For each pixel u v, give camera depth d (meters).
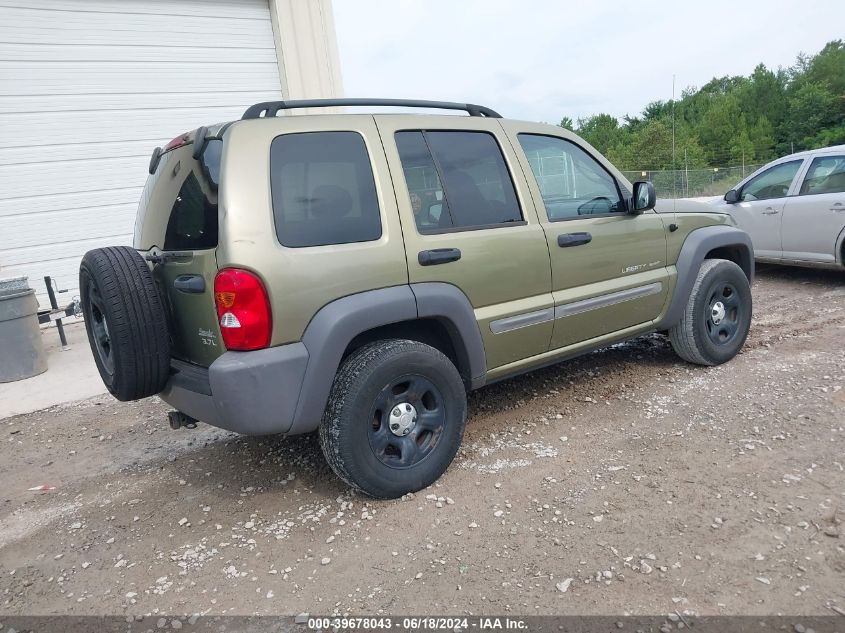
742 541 2.52
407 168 3.18
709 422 3.66
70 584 2.64
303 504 3.13
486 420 3.97
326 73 9.08
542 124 3.92
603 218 3.94
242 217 2.63
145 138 7.91
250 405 2.66
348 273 2.85
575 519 2.77
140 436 4.32
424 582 2.43
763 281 7.85
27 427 4.64
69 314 6.64
